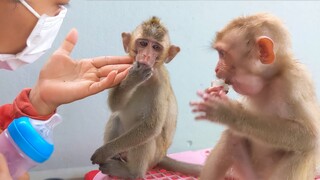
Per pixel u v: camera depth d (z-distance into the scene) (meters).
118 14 0.70
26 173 0.45
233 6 0.77
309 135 0.44
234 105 0.45
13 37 0.43
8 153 0.40
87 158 0.71
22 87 0.67
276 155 0.49
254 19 0.45
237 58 0.44
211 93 0.45
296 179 0.47
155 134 0.60
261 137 0.44
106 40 0.70
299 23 0.80
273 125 0.44
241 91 0.46
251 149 0.52
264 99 0.47
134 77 0.55
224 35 0.46
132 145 0.60
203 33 0.76
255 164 0.51
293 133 0.44
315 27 0.81
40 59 0.67
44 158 0.40
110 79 0.49
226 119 0.44
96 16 0.69
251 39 0.44
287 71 0.45
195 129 0.75
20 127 0.39
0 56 0.44
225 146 0.52
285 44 0.45
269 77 0.46
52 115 0.48
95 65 0.54
